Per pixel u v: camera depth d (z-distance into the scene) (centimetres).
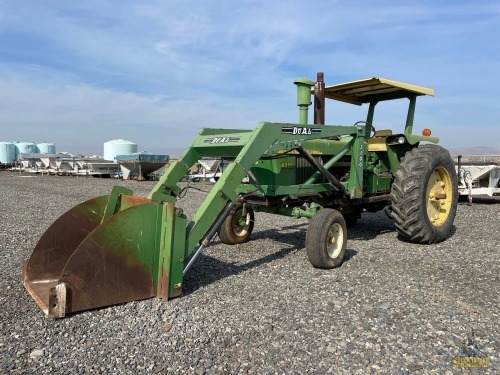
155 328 272
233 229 516
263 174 475
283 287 354
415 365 226
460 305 310
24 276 346
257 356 237
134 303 310
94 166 2323
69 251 366
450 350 243
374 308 305
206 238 348
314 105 519
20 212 856
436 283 361
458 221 691
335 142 521
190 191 1314
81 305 291
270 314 295
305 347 247
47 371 221
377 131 574
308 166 514
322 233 399
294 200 468
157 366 226
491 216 745
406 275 385
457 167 950
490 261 430
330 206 509
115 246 303
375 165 559
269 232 600
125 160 2066
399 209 503
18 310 301
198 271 400
